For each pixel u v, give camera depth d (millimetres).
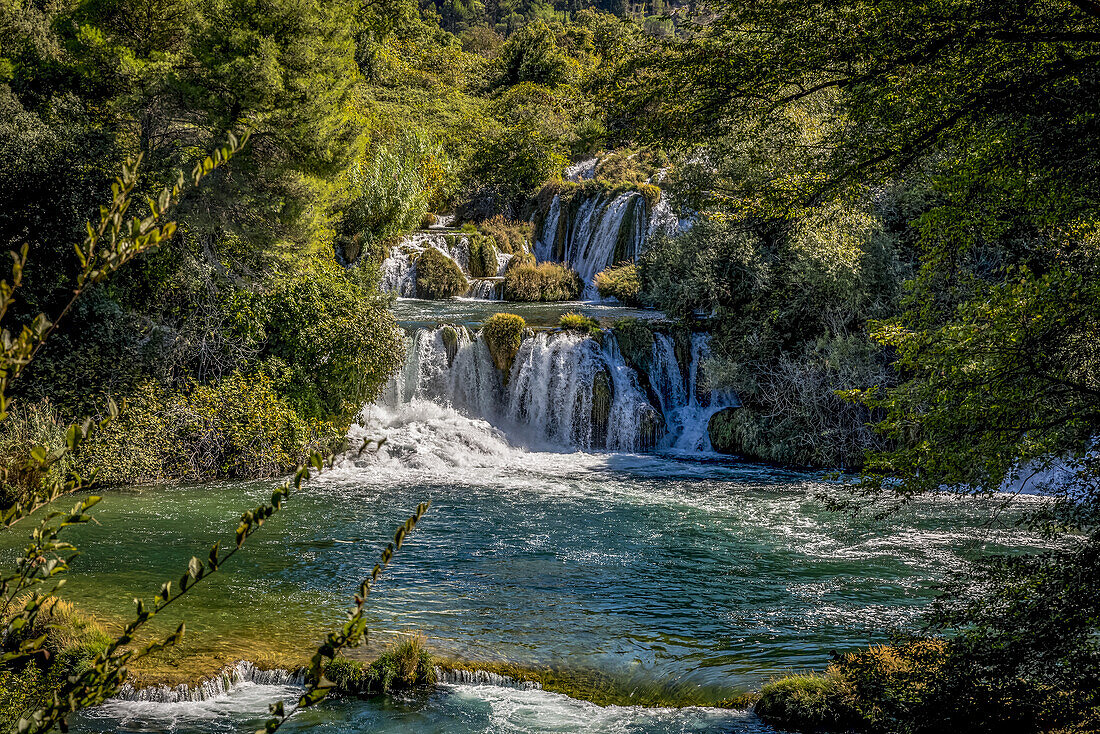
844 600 11070
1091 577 5688
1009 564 6398
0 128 17203
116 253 2123
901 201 18484
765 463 19812
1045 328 6273
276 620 10281
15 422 14938
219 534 13594
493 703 8594
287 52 19938
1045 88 7242
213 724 8062
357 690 8781
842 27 8008
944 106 7879
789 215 9805
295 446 18094
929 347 7199
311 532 13930
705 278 20766
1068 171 7512
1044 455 6570
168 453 17016
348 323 19516
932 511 15016
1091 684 5441
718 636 10031
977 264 13555
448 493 16766
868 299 18312
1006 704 5684
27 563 2301
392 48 61031
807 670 9062
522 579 11953
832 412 19156
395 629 10156
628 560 12781
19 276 2016
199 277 18797
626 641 9938
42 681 6695
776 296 19906
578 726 8125
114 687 2199
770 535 13961
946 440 6707
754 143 13484
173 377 18406
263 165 20328
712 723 8125
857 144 8625
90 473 2396
